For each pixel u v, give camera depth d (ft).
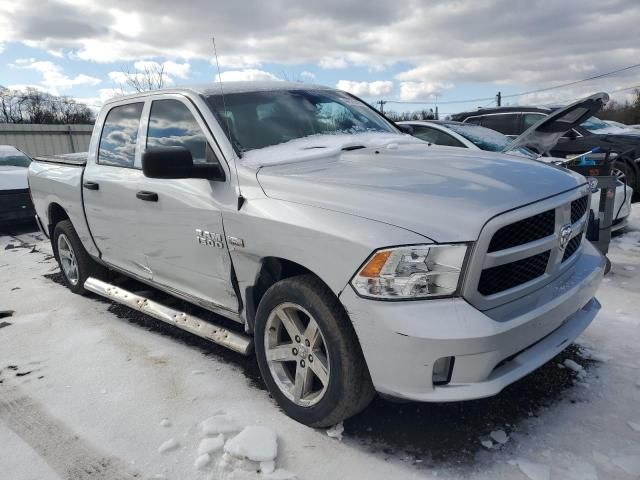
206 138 10.86
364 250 7.60
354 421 9.26
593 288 9.50
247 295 10.03
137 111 13.26
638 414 9.14
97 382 11.25
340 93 14.34
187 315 12.48
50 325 14.75
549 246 8.35
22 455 8.93
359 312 7.68
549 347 8.43
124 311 15.57
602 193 16.61
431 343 7.18
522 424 8.99
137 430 9.42
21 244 27.02
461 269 7.34
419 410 9.50
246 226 9.41
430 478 7.80
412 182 8.51
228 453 8.45
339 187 8.63
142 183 12.17
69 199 15.61
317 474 8.01
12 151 35.45
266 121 11.51
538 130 14.43
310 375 9.08
